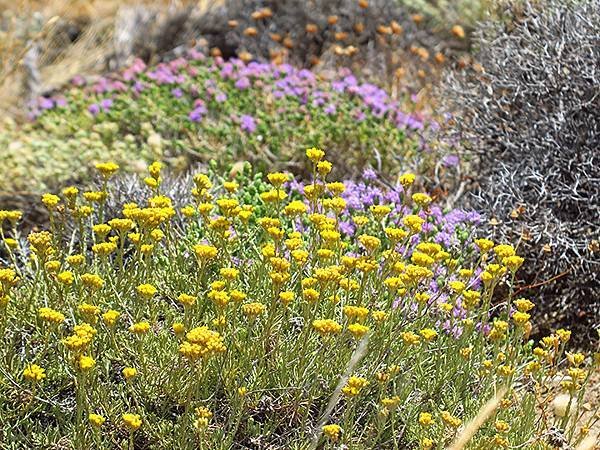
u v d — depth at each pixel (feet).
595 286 6.76
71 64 11.00
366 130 7.89
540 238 6.77
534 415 5.53
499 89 7.43
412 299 5.71
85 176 7.68
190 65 9.40
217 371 5.40
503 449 5.33
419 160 7.68
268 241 5.98
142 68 9.39
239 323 5.56
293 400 5.42
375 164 7.83
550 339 5.68
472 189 7.41
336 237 5.56
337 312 5.71
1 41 10.66
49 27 11.09
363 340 5.20
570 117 6.99
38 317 5.55
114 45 11.16
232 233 6.04
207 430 5.28
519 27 7.42
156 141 7.98
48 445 5.27
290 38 10.59
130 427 5.07
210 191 7.01
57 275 5.37
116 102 8.94
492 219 6.81
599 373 6.36
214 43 11.03
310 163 7.86
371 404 5.47
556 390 6.10
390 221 6.70
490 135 7.31
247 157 7.94
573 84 7.05
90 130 8.71
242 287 5.74
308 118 8.05
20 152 7.94
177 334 5.26
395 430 5.46
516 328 5.82
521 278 6.81
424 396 5.57
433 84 9.02
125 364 5.41
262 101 8.52
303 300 5.52
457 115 7.59
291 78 8.66
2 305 5.29
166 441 5.25
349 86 8.61
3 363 5.41
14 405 5.38
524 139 7.14
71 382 5.38
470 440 5.37
